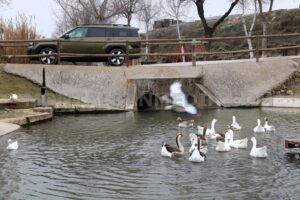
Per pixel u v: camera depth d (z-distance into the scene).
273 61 31.69
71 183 13.57
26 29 33.56
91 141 19.11
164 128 22.11
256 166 15.16
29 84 28.14
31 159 16.20
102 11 46.66
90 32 30.34
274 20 54.53
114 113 27.50
